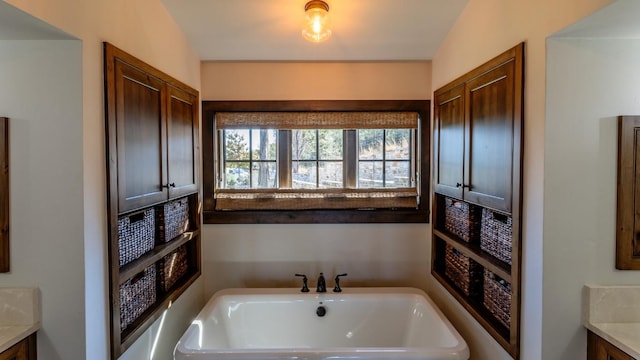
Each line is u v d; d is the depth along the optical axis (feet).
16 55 4.29
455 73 6.95
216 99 8.39
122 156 4.96
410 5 6.33
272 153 8.69
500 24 5.29
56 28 3.95
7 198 4.34
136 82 5.35
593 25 3.99
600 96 4.38
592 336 4.41
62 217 4.33
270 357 5.46
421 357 5.48
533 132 4.56
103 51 4.62
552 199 4.39
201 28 7.02
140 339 5.66
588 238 4.44
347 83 8.40
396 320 7.73
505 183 5.13
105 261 4.68
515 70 4.87
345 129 8.53
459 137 6.73
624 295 4.44
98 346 4.55
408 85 8.43
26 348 4.27
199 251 8.30
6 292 4.34
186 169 7.40
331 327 7.77
